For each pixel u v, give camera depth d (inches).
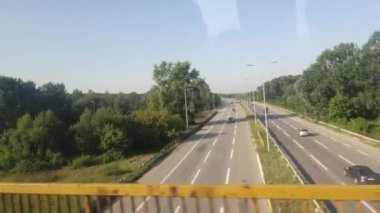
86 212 193.8
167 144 2197.3
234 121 3393.2
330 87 2760.8
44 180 1524.4
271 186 160.1
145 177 1328.7
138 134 2185.0
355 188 148.6
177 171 1366.9
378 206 166.2
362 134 1831.9
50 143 2032.5
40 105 3164.4
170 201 183.5
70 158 1988.2
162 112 2385.6
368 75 2775.6
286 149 1605.6
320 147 1611.7
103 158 1903.3
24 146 1980.8
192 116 3334.2
